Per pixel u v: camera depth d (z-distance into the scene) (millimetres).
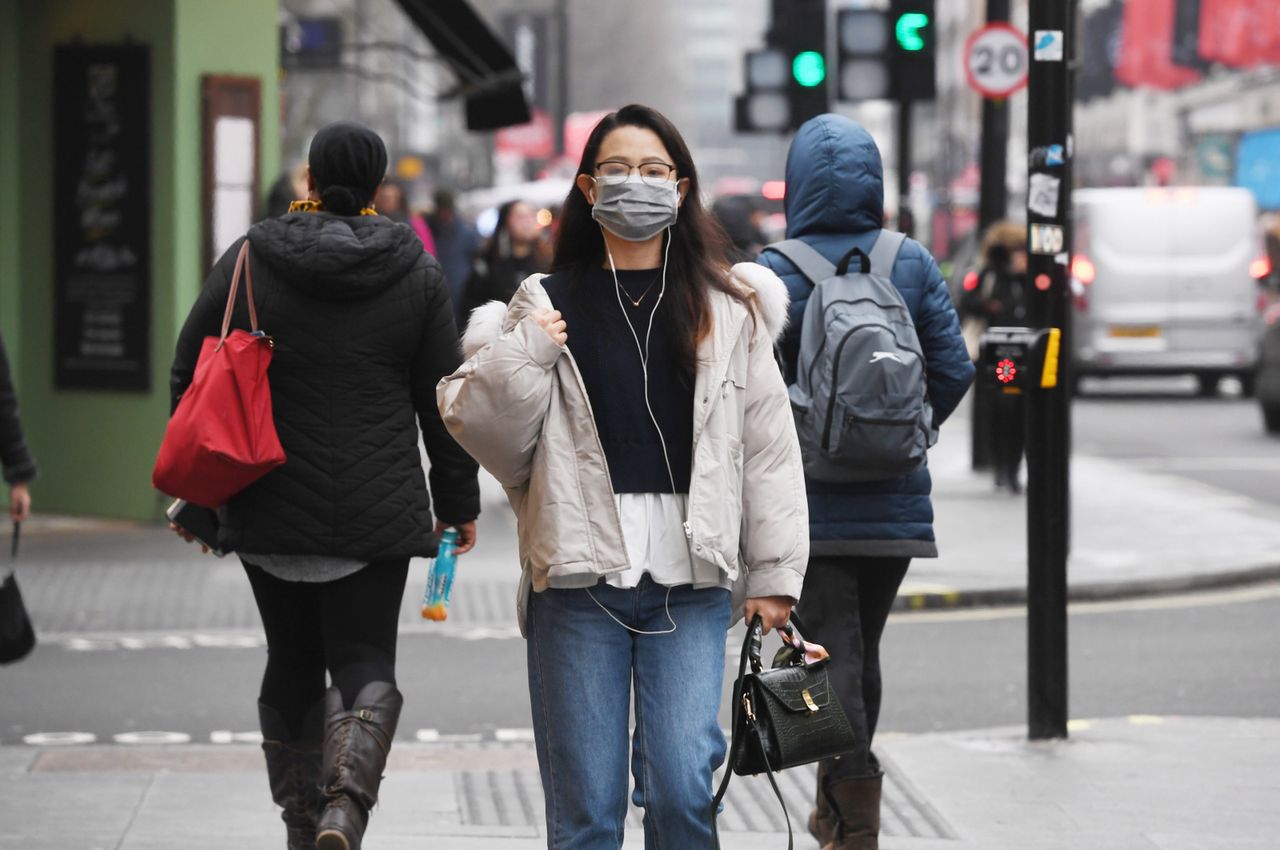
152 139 34094
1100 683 23062
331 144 13461
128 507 34594
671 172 11008
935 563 30500
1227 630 26453
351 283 13000
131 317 34344
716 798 10930
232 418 12836
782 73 40469
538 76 136625
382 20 106875
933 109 176125
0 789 17406
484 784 18031
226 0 34594
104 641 25109
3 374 16656
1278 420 52250
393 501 13133
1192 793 17344
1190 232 62031
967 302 39875
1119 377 63438
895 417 13820
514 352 10609
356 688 12969
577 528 10711
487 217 87500
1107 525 35000
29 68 35219
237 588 28594
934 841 15742
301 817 13844
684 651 10914
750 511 11031
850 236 14773
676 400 10898
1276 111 124438
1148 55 118812
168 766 18516
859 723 14227
